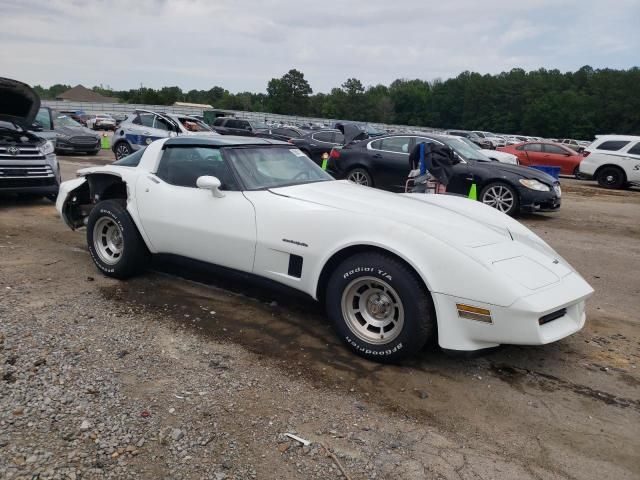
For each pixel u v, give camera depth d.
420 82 144.38
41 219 7.79
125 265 4.95
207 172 4.55
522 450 2.74
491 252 3.50
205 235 4.38
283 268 4.00
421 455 2.65
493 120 114.56
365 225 3.61
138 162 5.11
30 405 2.85
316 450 2.64
